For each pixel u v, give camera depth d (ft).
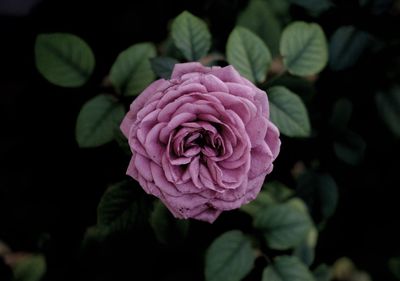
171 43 1.55
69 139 1.79
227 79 1.21
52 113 1.82
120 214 1.35
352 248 1.98
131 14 1.92
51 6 2.04
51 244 1.78
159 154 1.19
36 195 1.81
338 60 1.55
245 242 1.47
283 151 1.65
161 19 1.88
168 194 1.19
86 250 1.69
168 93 1.17
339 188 1.87
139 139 1.17
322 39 1.44
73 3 2.02
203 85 1.18
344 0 1.59
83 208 1.79
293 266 1.48
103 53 1.90
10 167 1.82
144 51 1.44
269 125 1.20
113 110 1.41
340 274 2.18
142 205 1.36
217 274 1.43
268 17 1.56
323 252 1.98
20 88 1.96
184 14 1.39
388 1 1.59
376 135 1.83
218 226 1.60
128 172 1.21
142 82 1.43
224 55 1.63
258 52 1.40
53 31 2.03
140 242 1.64
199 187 1.20
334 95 1.73
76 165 1.77
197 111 1.17
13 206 1.81
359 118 1.81
